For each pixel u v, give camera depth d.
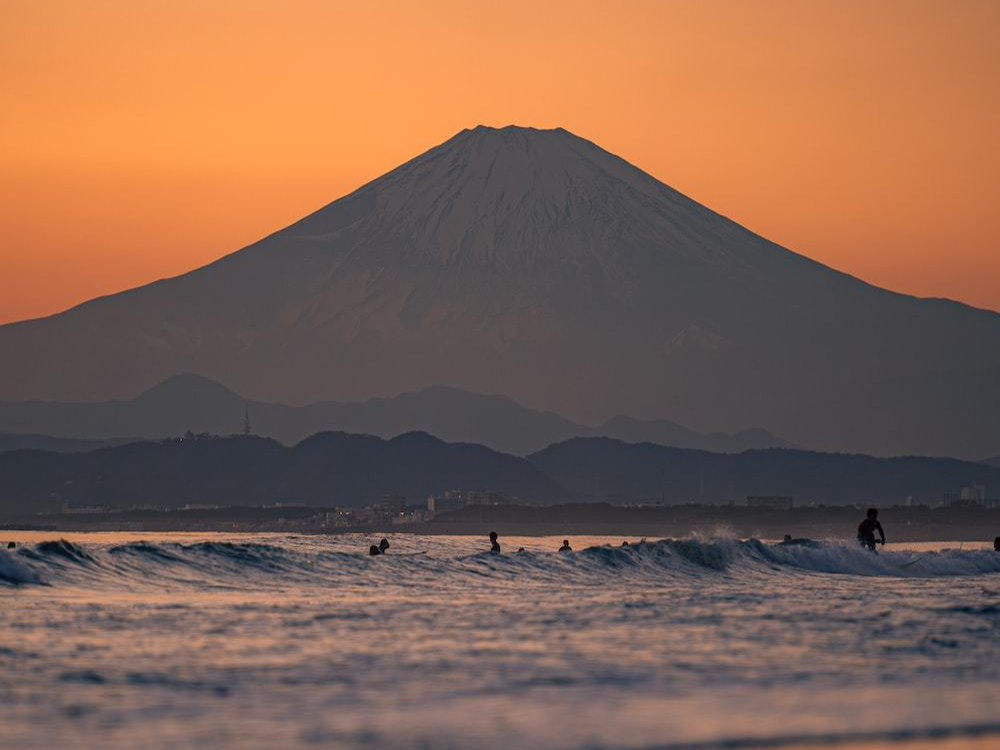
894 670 99.56
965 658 105.62
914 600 153.00
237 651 102.94
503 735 77.81
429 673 95.06
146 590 146.12
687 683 92.94
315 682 91.38
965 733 81.38
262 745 75.31
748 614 132.75
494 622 123.31
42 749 74.12
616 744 76.56
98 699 85.06
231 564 168.50
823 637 115.81
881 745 78.38
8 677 90.62
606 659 101.81
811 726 81.56
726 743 77.44
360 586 159.62
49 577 148.25
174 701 85.00
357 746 75.25
